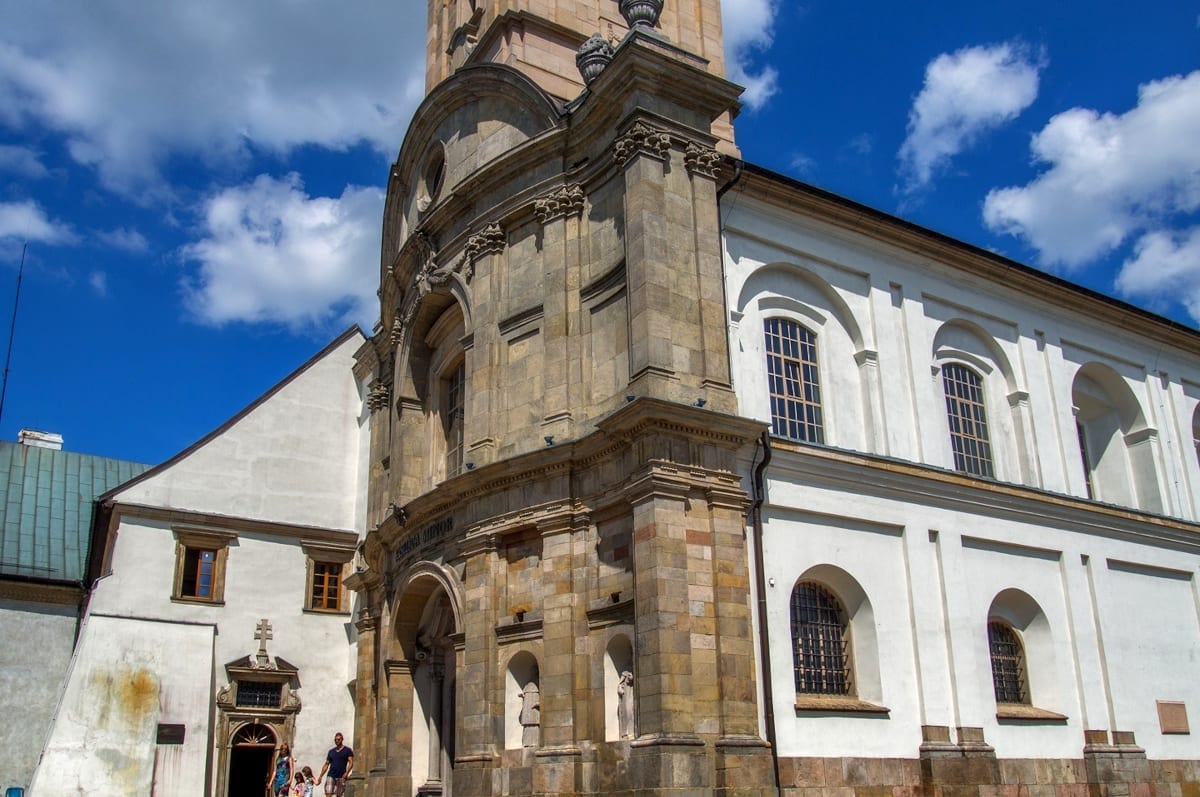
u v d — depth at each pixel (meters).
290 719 37.53
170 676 35.00
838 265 29.31
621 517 23.70
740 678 22.12
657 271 24.33
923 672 25.83
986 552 28.53
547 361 26.50
